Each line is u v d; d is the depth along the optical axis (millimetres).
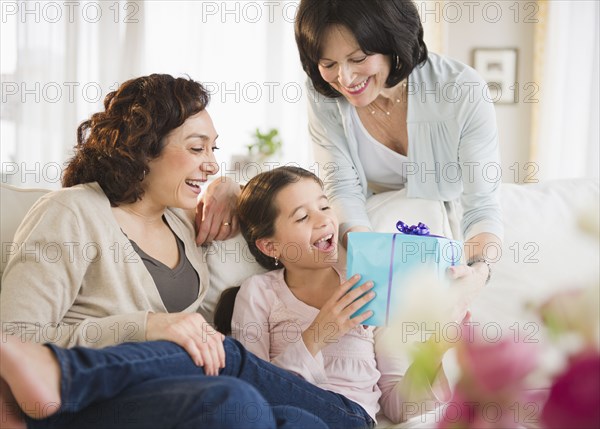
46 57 5125
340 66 1700
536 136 5535
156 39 5371
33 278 1405
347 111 1992
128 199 1548
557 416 496
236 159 5246
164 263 1616
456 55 5598
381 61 1718
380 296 1495
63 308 1445
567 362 506
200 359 1353
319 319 1531
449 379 1504
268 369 1468
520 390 528
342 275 1724
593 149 5371
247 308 1688
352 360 1624
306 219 1672
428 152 1993
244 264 1799
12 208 1713
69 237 1445
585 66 5395
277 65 5578
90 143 1574
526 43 5590
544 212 2068
